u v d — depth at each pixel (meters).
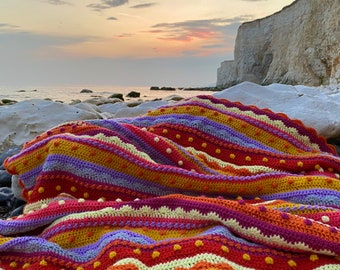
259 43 45.12
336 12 23.70
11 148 3.51
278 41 40.09
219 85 57.56
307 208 1.64
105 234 1.56
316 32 27.19
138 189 1.94
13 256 1.59
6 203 2.70
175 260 1.39
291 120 2.53
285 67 36.25
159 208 1.70
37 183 1.92
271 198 1.88
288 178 1.91
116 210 1.68
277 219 1.48
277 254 1.43
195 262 1.37
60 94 27.61
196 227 1.61
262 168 2.17
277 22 41.25
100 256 1.46
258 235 1.46
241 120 2.46
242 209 1.53
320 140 2.50
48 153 1.99
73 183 1.93
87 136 2.04
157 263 1.40
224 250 1.41
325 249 1.39
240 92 3.45
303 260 1.41
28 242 1.57
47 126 3.88
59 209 1.72
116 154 1.96
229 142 2.39
